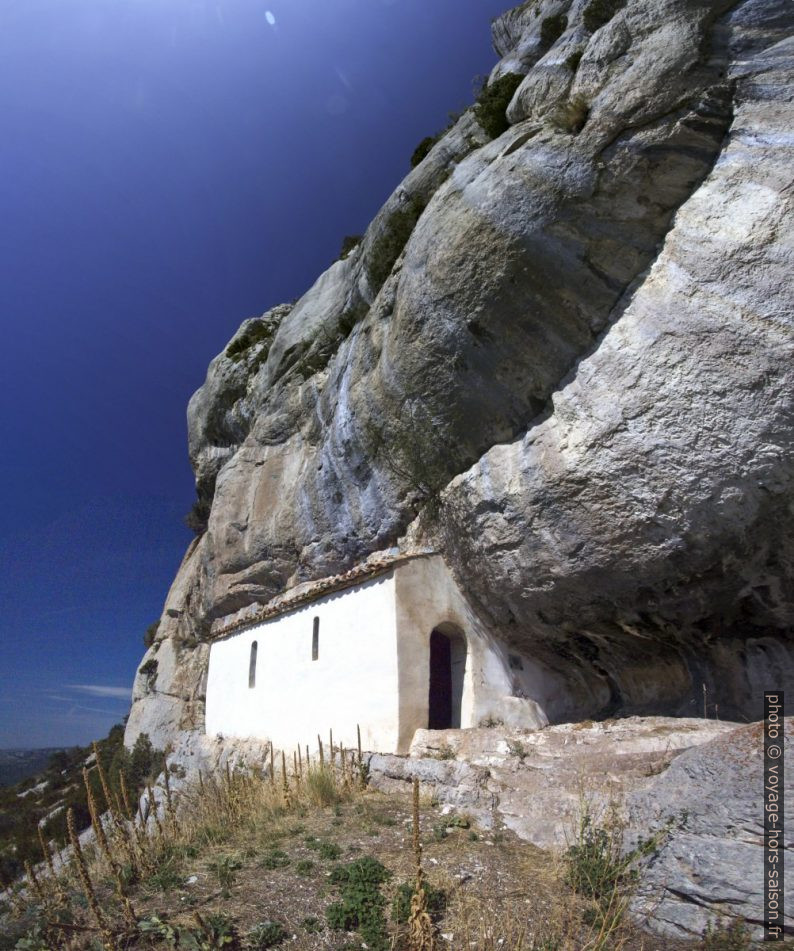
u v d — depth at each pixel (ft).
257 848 23.97
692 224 25.22
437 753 31.58
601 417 26.71
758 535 23.63
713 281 23.81
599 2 30.53
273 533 60.80
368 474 45.75
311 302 67.31
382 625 36.63
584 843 20.08
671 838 18.04
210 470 86.69
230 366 82.74
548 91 30.58
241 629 58.18
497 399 32.86
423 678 35.45
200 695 82.48
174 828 26.84
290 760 43.68
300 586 58.03
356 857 22.07
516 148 30.45
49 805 87.97
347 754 36.47
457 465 36.37
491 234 30.48
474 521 34.06
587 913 17.67
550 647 36.11
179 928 17.10
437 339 34.14
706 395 23.47
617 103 26.91
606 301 28.55
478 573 35.58
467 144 41.50
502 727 35.68
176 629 94.63
